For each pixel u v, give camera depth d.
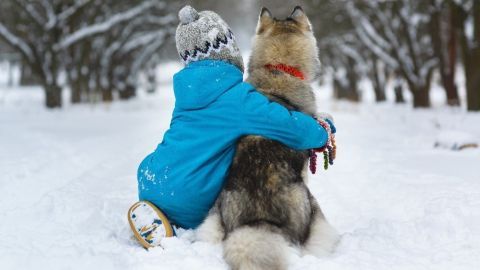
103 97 30.84
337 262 3.51
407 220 4.68
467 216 4.44
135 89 35.03
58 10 23.86
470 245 3.93
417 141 10.08
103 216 4.86
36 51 24.06
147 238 3.87
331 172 7.17
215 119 3.79
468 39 15.70
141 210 3.95
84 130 13.91
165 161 3.92
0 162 8.07
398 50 22.34
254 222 3.46
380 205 5.32
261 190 3.54
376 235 4.12
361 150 9.05
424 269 3.46
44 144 10.61
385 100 32.53
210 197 3.87
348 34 29.52
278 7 31.28
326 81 50.97
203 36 3.96
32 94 38.28
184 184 3.84
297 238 3.57
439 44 19.88
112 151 9.47
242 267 3.19
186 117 3.94
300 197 3.61
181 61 4.27
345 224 4.82
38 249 3.84
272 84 3.96
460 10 15.76
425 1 21.34
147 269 3.40
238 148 3.77
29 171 7.43
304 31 4.23
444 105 22.16
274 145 3.69
